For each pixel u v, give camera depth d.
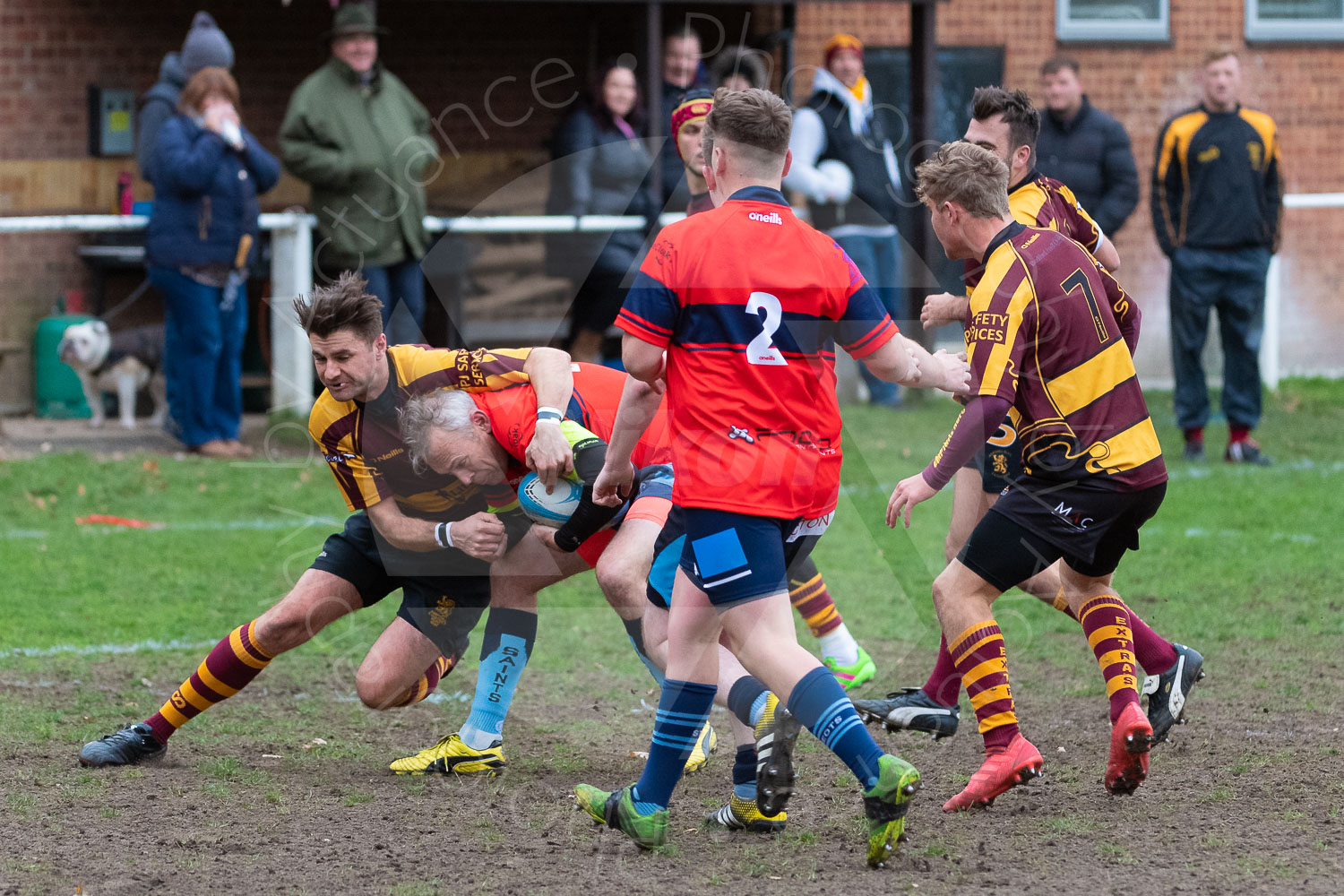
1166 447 30.39
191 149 27.22
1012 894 9.82
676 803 12.12
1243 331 28.72
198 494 25.64
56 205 34.53
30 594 19.28
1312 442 31.38
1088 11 39.06
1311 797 11.92
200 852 10.76
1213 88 28.36
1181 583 19.80
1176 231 28.81
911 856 10.63
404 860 10.62
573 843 11.03
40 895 9.84
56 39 34.47
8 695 15.00
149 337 31.55
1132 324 12.95
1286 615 18.23
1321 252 40.12
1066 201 14.02
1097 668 16.31
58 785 12.28
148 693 15.25
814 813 11.81
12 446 29.19
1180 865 10.38
